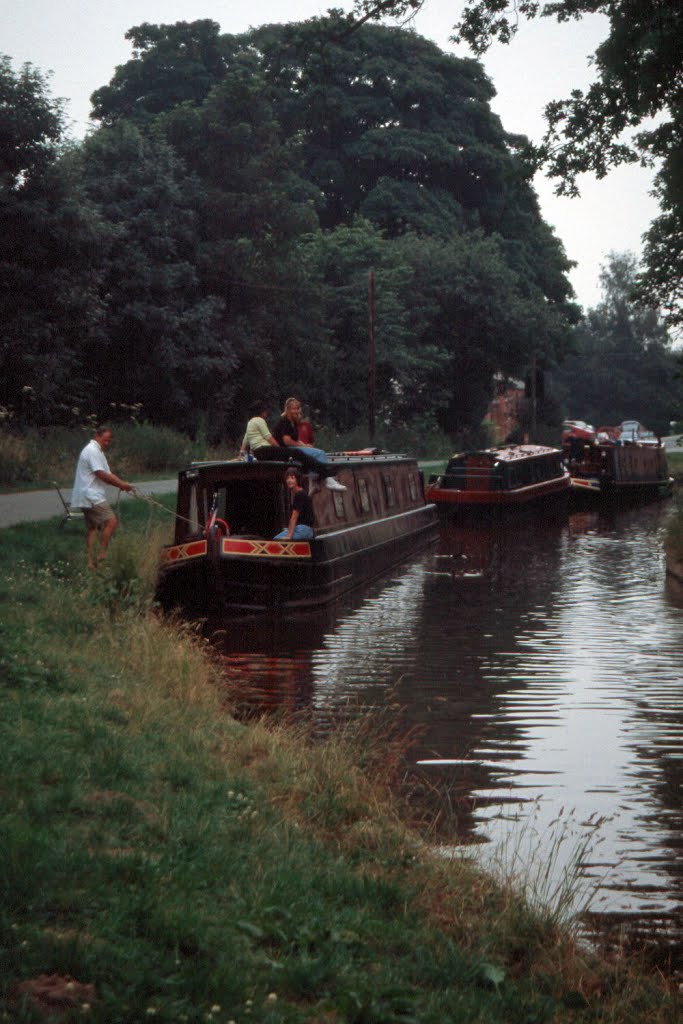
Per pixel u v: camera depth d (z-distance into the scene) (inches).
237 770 311.4
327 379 2073.1
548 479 1571.1
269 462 744.3
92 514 629.0
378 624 676.7
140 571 634.8
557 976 213.2
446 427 2588.6
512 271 2583.7
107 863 211.6
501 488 1428.4
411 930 218.2
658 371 5002.5
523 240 3102.9
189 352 1628.9
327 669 539.5
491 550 1122.7
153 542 733.3
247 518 788.0
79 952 172.6
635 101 629.9
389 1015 177.8
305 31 703.1
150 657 448.5
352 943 203.9
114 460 1263.5
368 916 219.5
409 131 2849.4
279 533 759.7
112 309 1562.5
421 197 2807.6
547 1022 193.8
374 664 552.4
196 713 382.0
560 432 2751.0
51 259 1350.9
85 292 1363.2
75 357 1518.2
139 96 2817.4
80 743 299.1
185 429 1626.5
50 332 1337.4
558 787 353.1
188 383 1652.3
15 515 765.9
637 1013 204.8
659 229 1114.1
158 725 346.0
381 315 2181.3
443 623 680.4
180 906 200.1
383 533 950.4
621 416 5073.8
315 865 245.3
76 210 1331.2
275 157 1781.5
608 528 1381.6
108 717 340.2
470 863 269.4
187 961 182.1
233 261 1683.1
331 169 2834.6
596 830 312.2
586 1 645.3
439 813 321.7
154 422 1627.7
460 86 3009.4
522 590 833.5
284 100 2765.7
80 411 1505.9
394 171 2903.5
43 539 681.6
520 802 337.7
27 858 204.1
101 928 185.2
